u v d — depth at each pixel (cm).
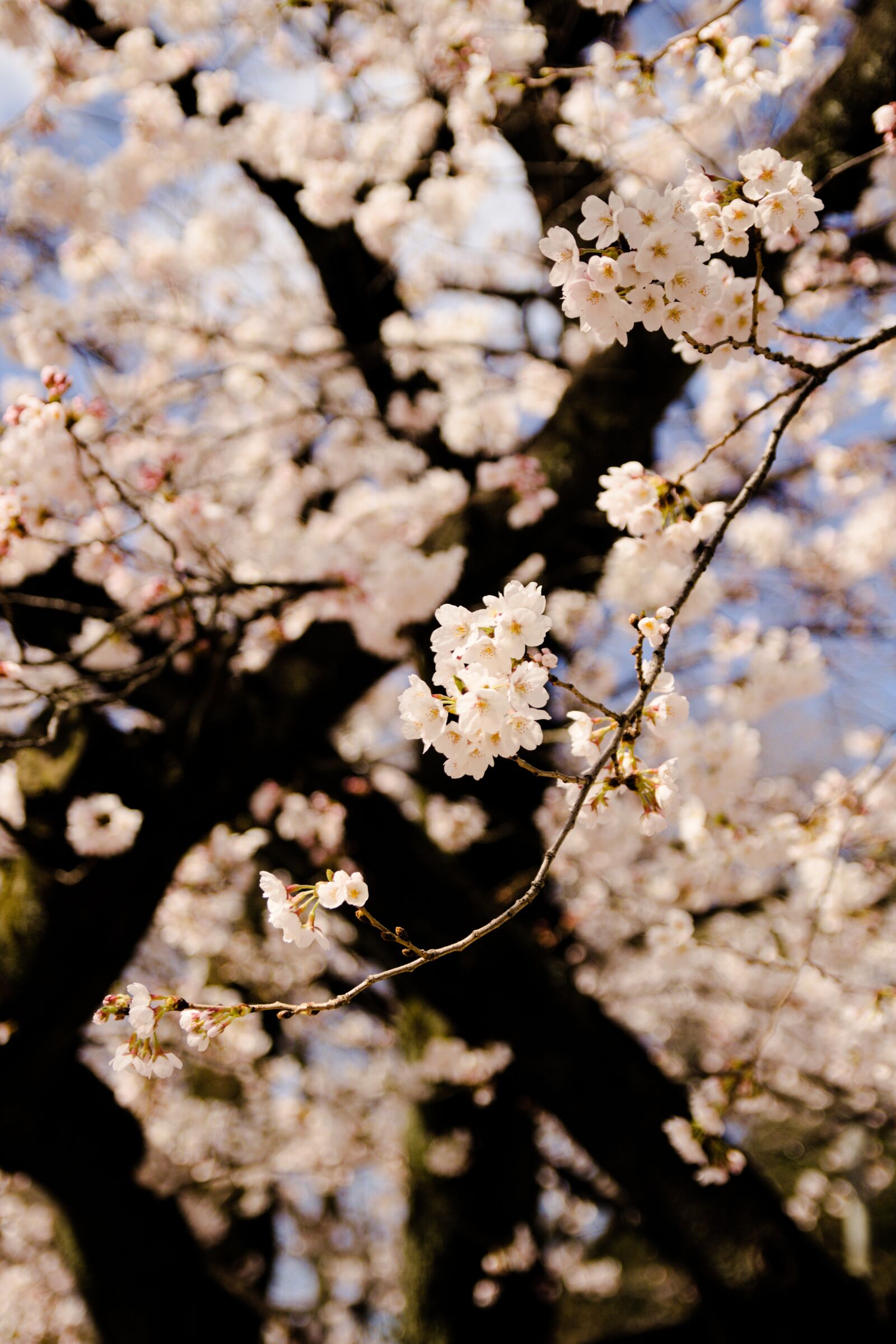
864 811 303
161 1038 557
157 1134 649
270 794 437
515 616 135
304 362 555
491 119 350
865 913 316
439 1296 526
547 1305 582
